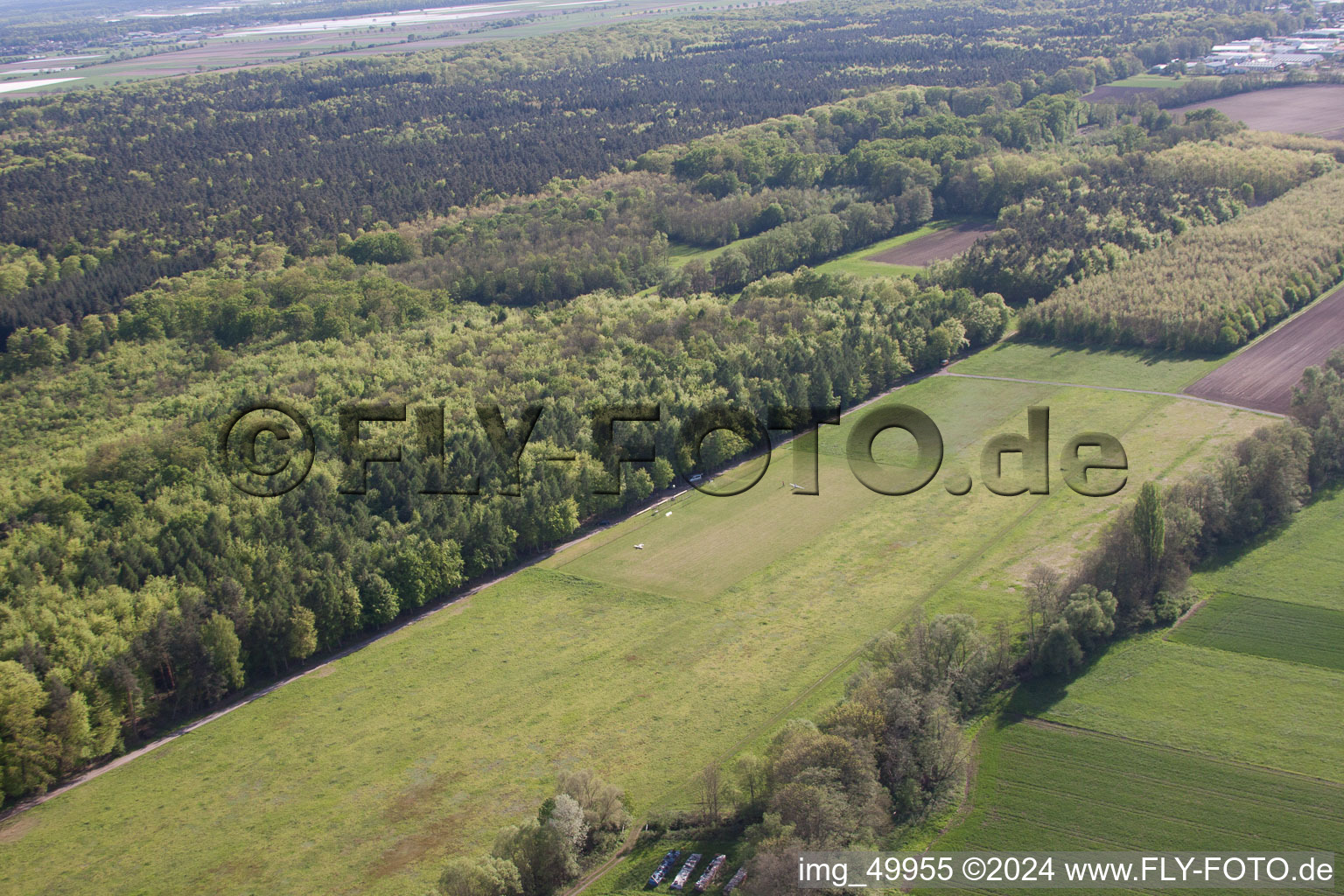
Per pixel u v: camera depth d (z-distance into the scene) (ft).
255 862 387.55
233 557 522.88
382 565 530.68
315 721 460.14
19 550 526.98
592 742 432.66
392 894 368.27
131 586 507.30
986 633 463.42
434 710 460.14
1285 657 443.73
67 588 506.07
